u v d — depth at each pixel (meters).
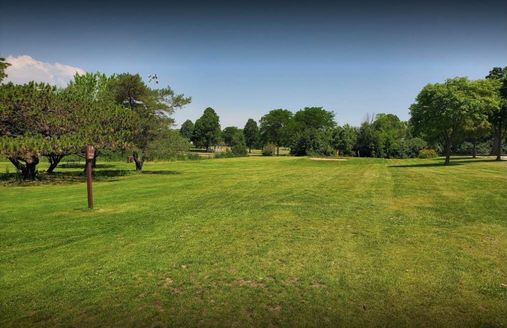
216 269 6.59
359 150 64.56
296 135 74.88
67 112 24.19
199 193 15.98
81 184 21.92
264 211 11.37
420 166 32.16
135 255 7.41
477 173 23.17
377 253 7.27
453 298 5.41
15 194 17.27
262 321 4.87
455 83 34.16
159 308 5.25
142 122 30.84
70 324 4.89
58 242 8.43
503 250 7.36
